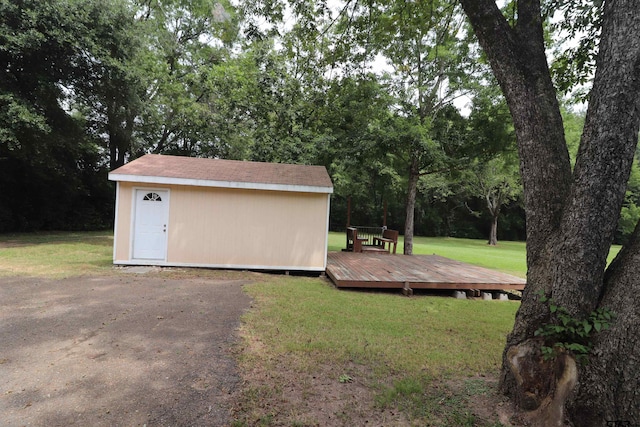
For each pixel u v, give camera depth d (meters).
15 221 16.11
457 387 3.10
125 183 8.31
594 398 2.29
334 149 11.89
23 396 2.74
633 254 2.38
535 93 2.80
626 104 2.33
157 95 17.75
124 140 17.73
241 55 18.42
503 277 7.57
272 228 8.62
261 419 2.54
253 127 17.55
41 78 11.99
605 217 2.40
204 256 8.52
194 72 19.09
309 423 2.52
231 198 8.55
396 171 15.93
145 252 8.44
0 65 11.80
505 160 12.40
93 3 12.38
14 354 3.48
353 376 3.26
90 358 3.44
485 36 3.00
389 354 3.78
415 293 7.27
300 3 6.12
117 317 4.67
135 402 2.70
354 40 6.92
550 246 2.61
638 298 2.25
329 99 8.79
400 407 2.76
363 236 18.20
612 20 2.42
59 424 2.41
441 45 11.41
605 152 2.37
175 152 20.52
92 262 8.78
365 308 5.60
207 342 3.92
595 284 2.43
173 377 3.11
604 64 2.43
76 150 16.78
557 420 2.33
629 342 2.23
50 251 10.50
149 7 18.83
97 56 12.63
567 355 2.37
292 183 8.46
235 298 5.86
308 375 3.24
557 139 2.75
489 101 11.12
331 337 4.19
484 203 32.78
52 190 17.50
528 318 2.69
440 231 33.75
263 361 3.49
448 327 4.85
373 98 11.02
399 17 6.62
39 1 11.02
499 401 2.80
